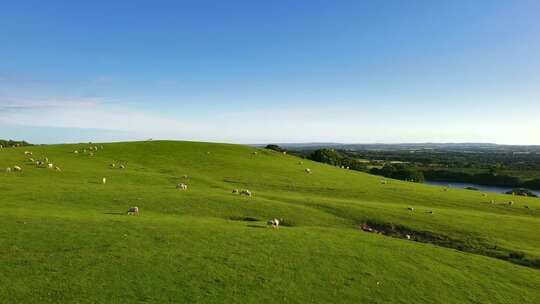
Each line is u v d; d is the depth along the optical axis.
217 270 22.84
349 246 30.39
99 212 35.25
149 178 57.19
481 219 46.25
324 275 23.91
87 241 25.53
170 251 25.12
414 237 39.41
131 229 28.97
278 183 63.50
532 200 67.88
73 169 58.88
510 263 31.36
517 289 25.31
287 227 35.62
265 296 20.33
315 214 43.22
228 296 19.88
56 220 29.47
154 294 19.31
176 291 19.83
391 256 29.02
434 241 38.34
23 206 34.59
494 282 26.14
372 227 41.62
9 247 23.33
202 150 91.06
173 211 38.88
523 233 41.28
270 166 80.81
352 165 150.25
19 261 21.56
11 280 19.33
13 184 44.31
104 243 25.45
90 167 62.59
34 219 29.23
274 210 42.62
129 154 79.12
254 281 21.94
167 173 64.81
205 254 25.20
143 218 33.22
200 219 36.12
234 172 70.81
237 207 42.41
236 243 28.09
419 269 26.88
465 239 38.47
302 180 68.25
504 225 44.12
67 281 19.73
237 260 24.73
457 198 62.75
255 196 49.44
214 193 48.09
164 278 21.12
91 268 21.47
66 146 82.44
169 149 88.00
